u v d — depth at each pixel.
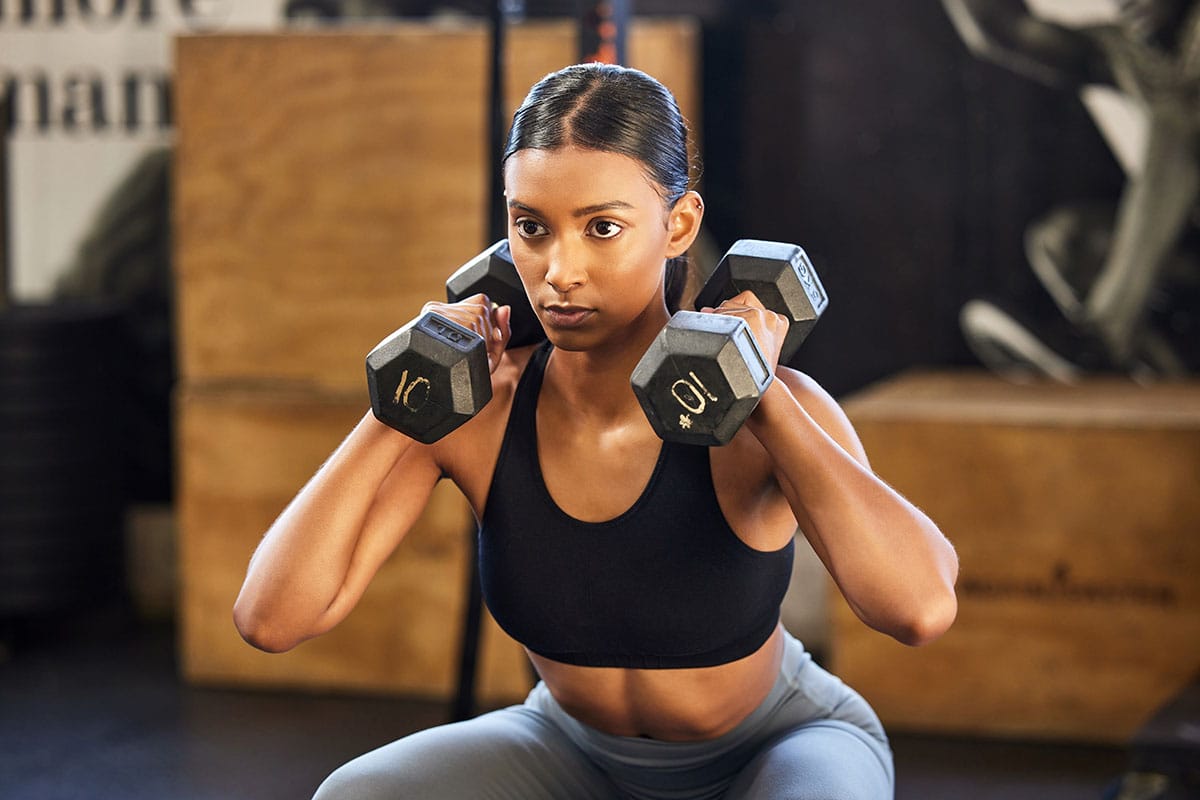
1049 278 4.36
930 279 4.43
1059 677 3.79
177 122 4.17
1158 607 3.71
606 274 1.58
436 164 4.08
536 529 1.73
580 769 1.89
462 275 1.86
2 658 4.63
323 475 1.74
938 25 4.33
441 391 1.61
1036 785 3.55
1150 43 4.20
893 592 1.58
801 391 1.74
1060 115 4.29
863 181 4.43
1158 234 4.26
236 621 1.75
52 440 4.52
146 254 4.87
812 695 1.87
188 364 4.28
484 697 4.18
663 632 1.70
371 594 4.24
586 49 3.00
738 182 4.48
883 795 1.74
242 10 4.68
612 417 1.72
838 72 4.40
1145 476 3.68
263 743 3.91
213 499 4.31
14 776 3.69
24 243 4.87
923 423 3.78
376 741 3.91
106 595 4.77
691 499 1.68
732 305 1.64
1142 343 4.31
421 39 4.04
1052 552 3.75
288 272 4.19
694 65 4.00
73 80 4.79
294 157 4.14
